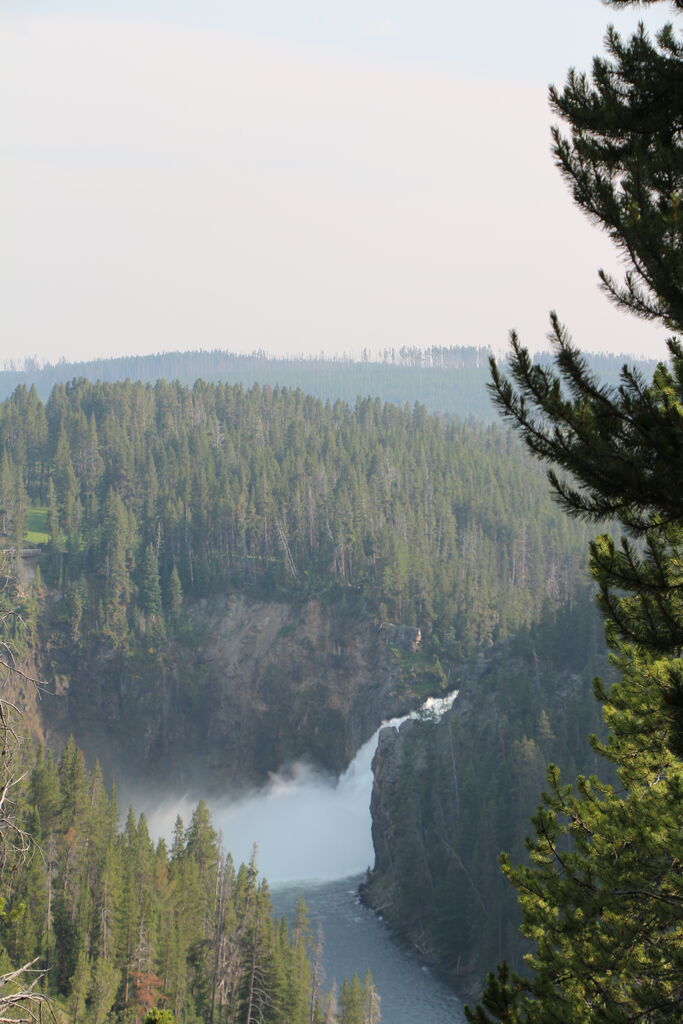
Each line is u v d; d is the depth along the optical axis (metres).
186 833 119.56
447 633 188.50
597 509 13.38
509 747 133.62
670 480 12.84
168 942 90.19
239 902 96.12
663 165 13.30
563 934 20.23
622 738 21.42
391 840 146.25
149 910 89.25
